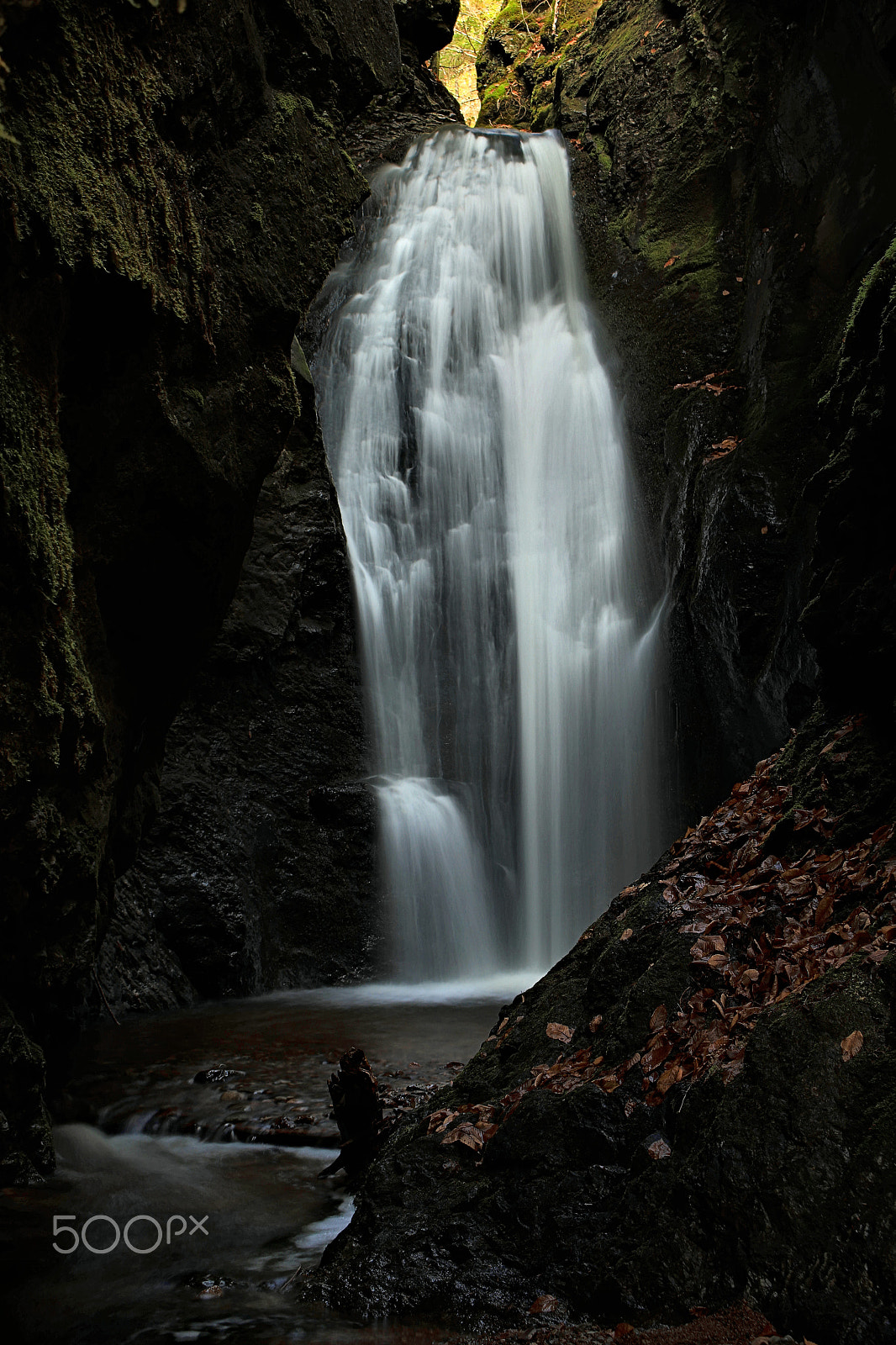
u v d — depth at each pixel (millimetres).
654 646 11562
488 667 12531
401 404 13391
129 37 3969
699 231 13203
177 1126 5402
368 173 15555
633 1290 2729
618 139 14391
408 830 11312
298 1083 6219
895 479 4586
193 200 4496
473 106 23312
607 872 11672
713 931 4035
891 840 3965
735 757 11047
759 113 12648
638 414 12602
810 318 11055
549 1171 3340
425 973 11039
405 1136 4066
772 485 10461
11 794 3693
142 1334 3033
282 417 5223
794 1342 2387
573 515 12711
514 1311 2875
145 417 4363
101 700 4613
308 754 11227
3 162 3365
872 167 10266
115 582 4633
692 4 13820
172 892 9680
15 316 3555
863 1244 2492
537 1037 4359
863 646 4719
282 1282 3385
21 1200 4129
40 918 4176
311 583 11352
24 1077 4270
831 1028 2967
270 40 4930
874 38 9383
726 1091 2992
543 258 14602
